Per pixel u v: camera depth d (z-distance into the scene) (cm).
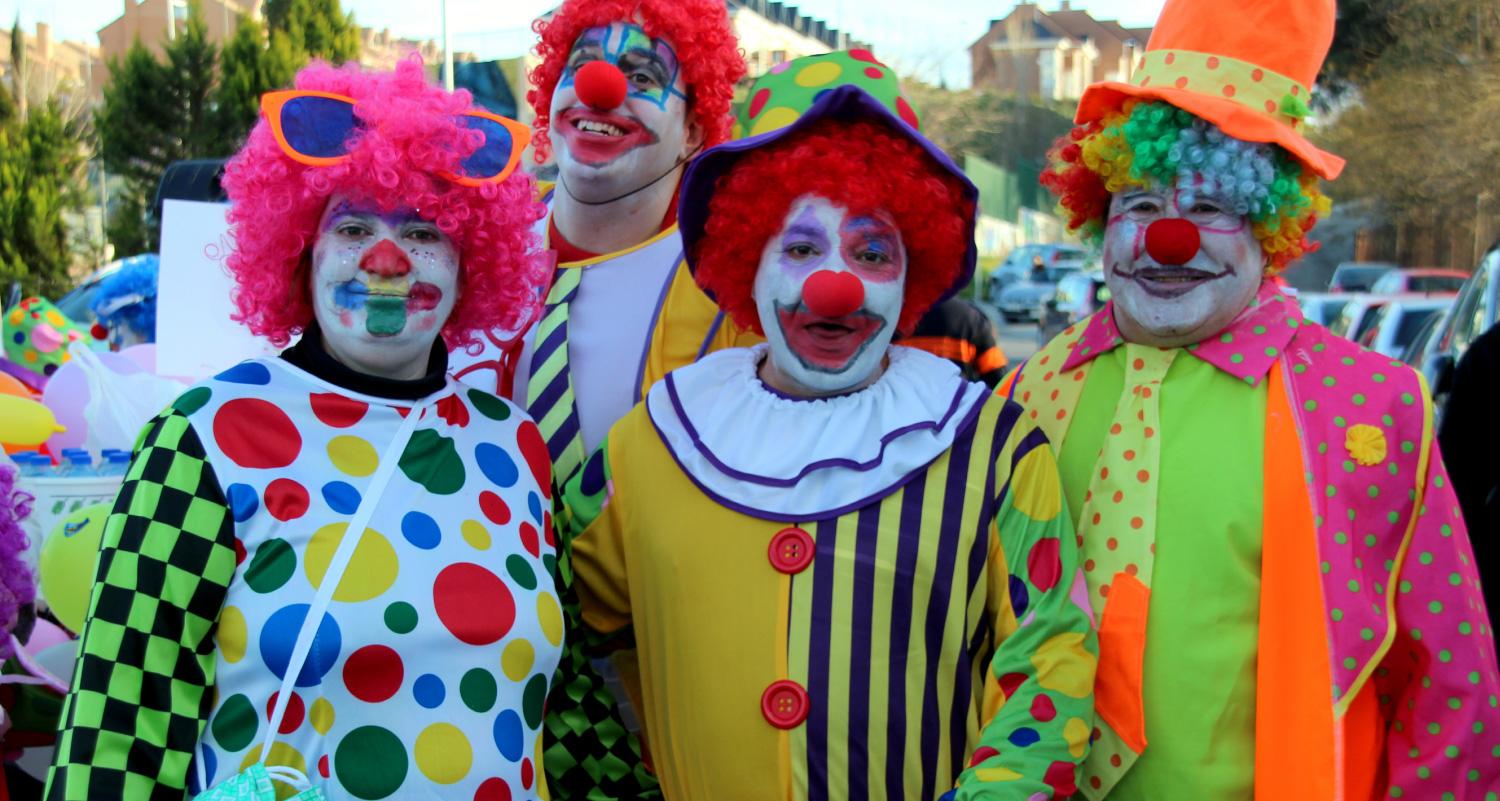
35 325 399
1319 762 181
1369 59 1278
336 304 169
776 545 180
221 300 278
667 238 246
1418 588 188
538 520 179
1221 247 196
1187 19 205
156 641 151
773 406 191
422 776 157
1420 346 712
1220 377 201
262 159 173
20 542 202
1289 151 199
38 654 227
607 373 237
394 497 165
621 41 237
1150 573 190
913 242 195
